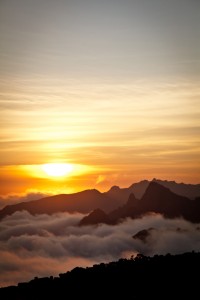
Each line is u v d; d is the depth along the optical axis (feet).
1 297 218.18
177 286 204.85
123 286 213.66
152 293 200.64
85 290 215.10
